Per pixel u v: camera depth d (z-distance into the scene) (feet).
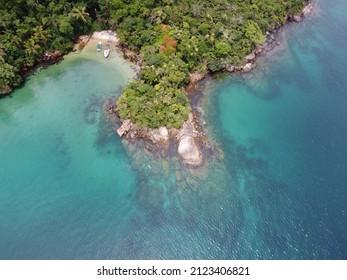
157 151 173.06
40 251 136.05
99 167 166.71
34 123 183.42
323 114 209.77
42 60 216.54
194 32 226.58
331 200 161.79
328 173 174.29
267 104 214.28
